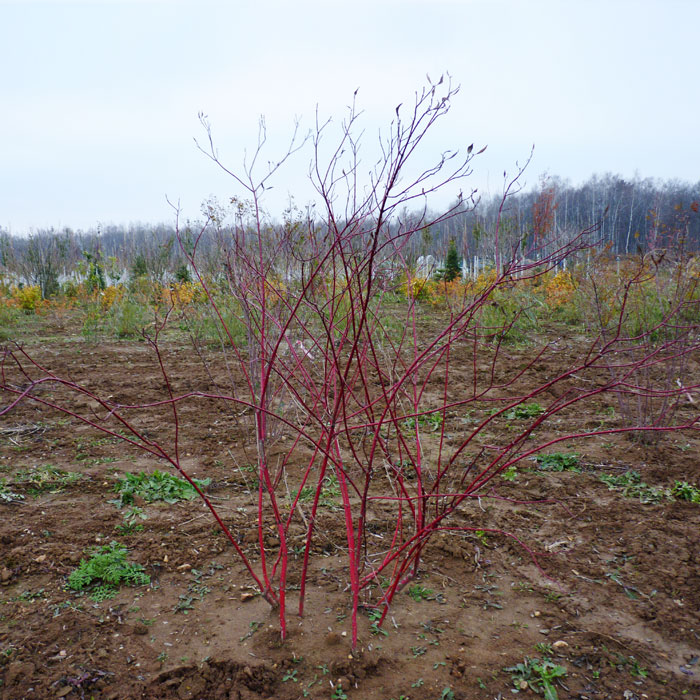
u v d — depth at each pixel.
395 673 2.33
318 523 3.59
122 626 2.63
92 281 17.70
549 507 3.81
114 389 6.80
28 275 23.52
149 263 18.72
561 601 2.83
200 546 3.31
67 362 8.47
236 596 2.87
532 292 11.32
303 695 2.22
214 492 4.07
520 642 2.53
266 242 3.21
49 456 4.70
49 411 5.90
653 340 7.53
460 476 4.27
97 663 2.38
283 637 2.51
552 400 6.16
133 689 2.25
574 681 2.30
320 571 3.08
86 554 3.18
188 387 6.90
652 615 2.71
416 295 2.90
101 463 4.56
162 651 2.46
